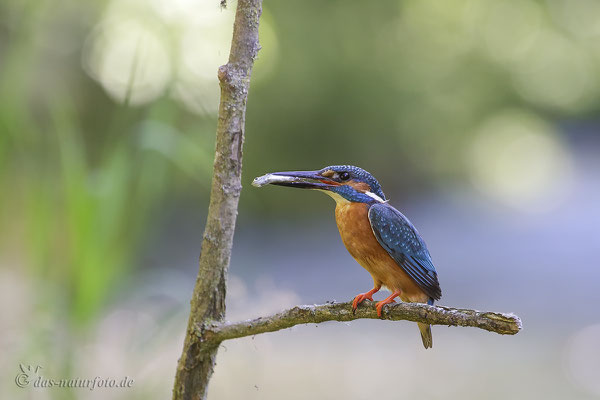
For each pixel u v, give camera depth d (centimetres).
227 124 324
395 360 1295
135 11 1781
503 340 1438
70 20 1836
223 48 1412
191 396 340
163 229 1962
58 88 1631
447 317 322
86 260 602
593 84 3378
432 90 2605
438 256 2247
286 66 2341
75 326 604
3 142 693
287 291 740
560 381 1203
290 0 2380
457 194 2816
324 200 2464
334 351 1326
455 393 1144
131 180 646
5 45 959
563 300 1712
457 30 2695
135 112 683
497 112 2920
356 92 2398
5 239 912
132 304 710
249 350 867
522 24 2991
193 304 338
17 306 840
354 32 2423
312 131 2372
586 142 3619
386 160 2559
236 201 332
